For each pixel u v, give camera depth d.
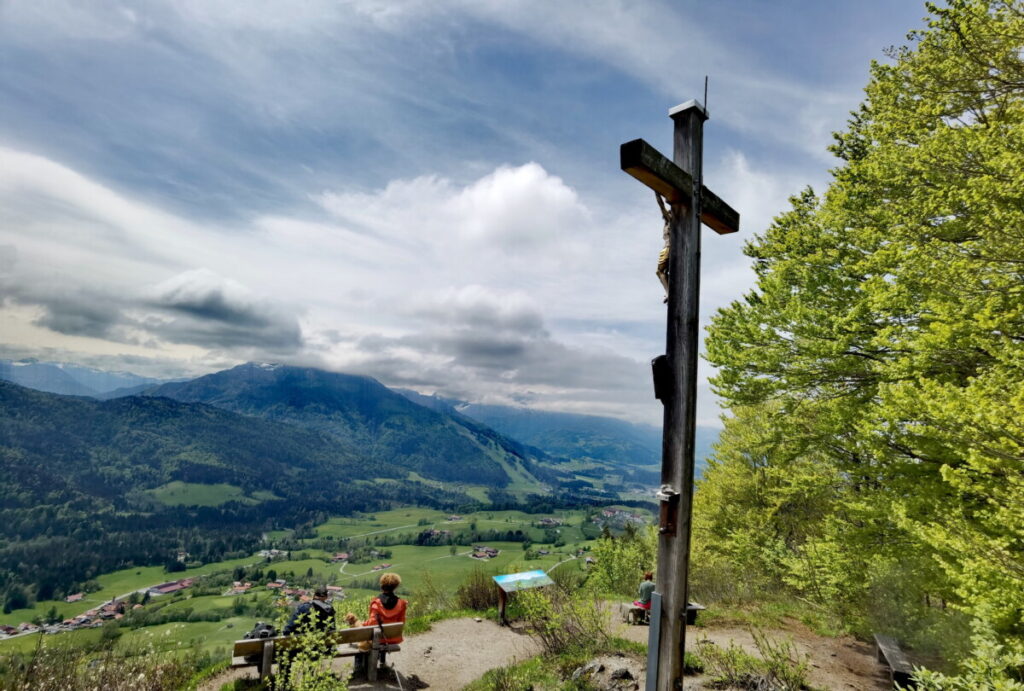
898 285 7.86
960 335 6.74
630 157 3.46
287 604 8.20
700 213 4.16
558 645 9.12
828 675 8.41
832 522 10.35
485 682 8.24
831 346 9.54
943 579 7.82
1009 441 5.26
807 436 10.47
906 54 10.02
